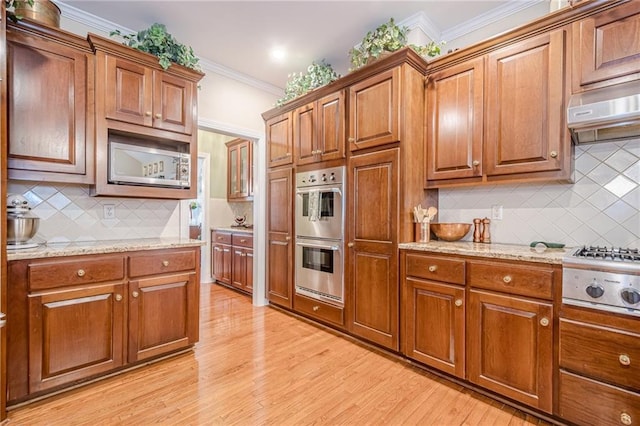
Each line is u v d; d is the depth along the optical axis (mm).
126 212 2592
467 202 2469
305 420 1611
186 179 2535
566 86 1769
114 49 2166
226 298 3910
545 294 1568
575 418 1474
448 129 2250
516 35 1940
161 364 2186
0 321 1545
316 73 2979
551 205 2082
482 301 1795
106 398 1789
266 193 3586
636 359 1311
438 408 1716
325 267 2822
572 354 1479
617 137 1843
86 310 1893
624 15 1602
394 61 2268
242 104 3447
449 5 2338
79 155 2062
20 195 1987
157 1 2299
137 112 2262
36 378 1726
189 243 2348
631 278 1317
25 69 1877
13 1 1868
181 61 2459
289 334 2736
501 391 1717
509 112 1970
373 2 2307
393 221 2264
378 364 2203
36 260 1733
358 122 2518
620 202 1850
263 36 2762
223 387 1907
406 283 2172
